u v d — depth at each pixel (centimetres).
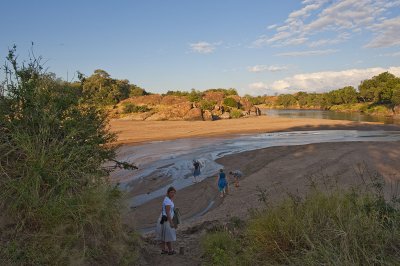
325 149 2870
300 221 625
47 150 606
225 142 3934
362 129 5244
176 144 3856
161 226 796
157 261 734
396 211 603
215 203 1702
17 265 480
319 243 522
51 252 509
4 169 577
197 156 3016
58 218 541
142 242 784
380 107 11506
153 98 11881
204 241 768
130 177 2273
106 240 611
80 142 702
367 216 577
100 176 686
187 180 2202
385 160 2300
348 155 2525
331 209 646
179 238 988
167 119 7969
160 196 1870
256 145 3619
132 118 8069
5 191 551
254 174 2173
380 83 13300
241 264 589
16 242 498
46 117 650
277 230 629
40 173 571
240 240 712
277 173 2134
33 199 544
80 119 705
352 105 14100
